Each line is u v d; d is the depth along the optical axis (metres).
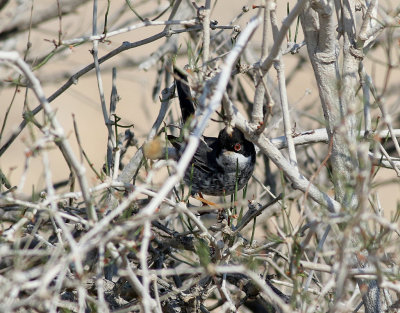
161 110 10.06
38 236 7.62
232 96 12.43
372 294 8.21
